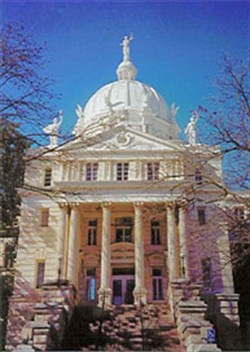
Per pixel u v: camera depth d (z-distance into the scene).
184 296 31.91
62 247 42.91
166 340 27.66
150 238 46.38
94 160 46.19
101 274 42.47
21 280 42.00
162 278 44.78
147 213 32.28
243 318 33.84
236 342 30.11
